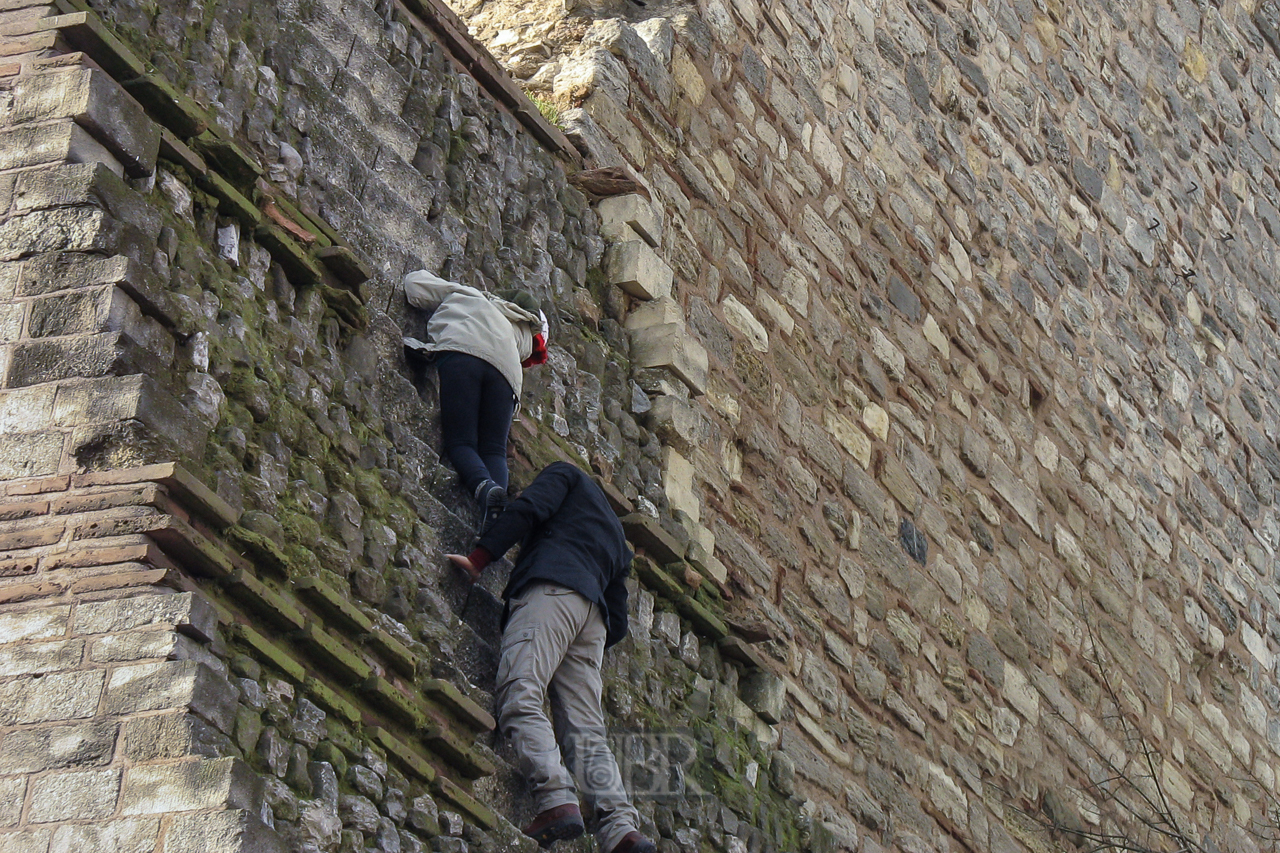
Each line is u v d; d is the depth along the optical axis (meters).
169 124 11.32
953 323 21.12
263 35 12.95
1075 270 23.78
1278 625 25.69
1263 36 30.19
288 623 10.37
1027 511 21.23
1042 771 19.81
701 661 15.43
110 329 10.09
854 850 16.45
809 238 19.25
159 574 9.55
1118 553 22.67
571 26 18.14
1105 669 21.59
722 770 15.03
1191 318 26.05
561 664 12.55
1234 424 26.31
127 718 9.20
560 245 15.90
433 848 10.86
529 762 11.72
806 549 17.52
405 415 12.83
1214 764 23.14
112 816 8.98
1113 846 19.06
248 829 8.87
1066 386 22.81
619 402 15.85
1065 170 24.23
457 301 13.49
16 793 9.12
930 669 18.66
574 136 16.81
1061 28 25.11
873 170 20.64
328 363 12.03
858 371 19.25
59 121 10.55
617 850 12.06
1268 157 29.41
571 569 12.38
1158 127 26.69
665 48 18.11
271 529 10.65
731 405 17.17
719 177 18.25
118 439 9.83
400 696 11.02
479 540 12.42
